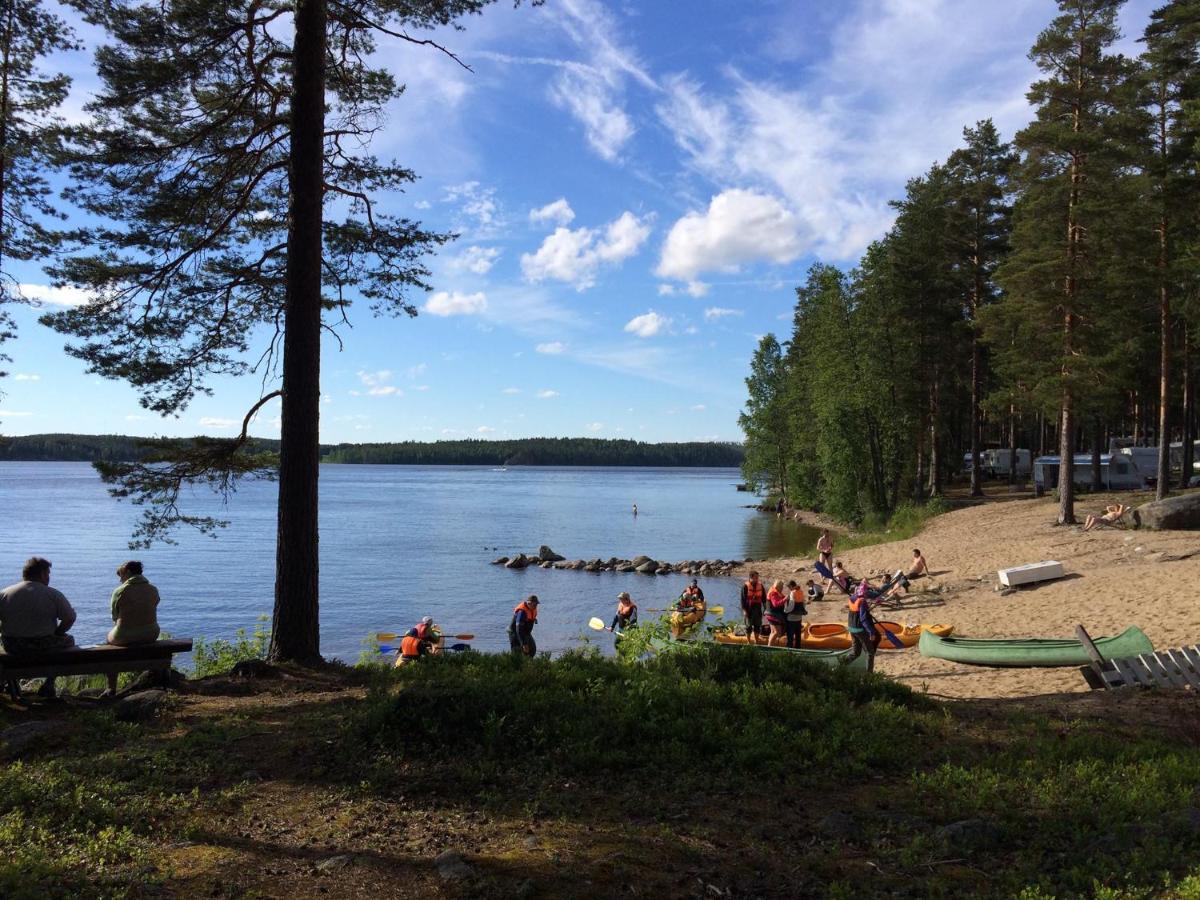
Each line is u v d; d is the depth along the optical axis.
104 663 8.14
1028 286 28.05
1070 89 26.72
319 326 10.55
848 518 46.12
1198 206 28.44
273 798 5.30
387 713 6.39
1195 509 25.00
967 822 4.83
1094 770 5.84
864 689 8.33
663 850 4.52
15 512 67.19
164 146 10.70
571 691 7.29
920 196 41.47
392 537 51.34
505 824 4.85
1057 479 43.31
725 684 7.95
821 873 4.30
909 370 43.38
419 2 10.90
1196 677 9.93
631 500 96.44
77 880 4.02
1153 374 43.09
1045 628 16.44
